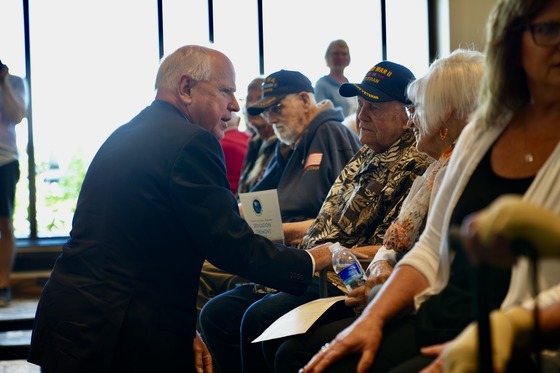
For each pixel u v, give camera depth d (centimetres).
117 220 309
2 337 632
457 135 282
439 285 219
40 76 870
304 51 914
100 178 318
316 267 320
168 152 312
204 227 306
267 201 378
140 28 884
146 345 304
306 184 430
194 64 338
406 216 297
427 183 295
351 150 439
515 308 168
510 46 206
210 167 314
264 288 383
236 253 308
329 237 352
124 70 880
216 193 309
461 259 213
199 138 315
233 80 347
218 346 391
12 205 720
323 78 795
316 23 916
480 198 208
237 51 909
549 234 129
